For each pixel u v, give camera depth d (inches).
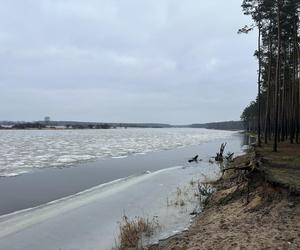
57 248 431.8
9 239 466.6
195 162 1353.3
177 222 505.4
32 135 5113.2
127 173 1106.7
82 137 4279.0
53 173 1103.6
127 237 434.0
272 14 1364.4
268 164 808.3
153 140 3555.6
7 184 907.4
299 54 1541.6
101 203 656.4
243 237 378.9
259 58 1546.5
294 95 1736.0
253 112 4261.8
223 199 560.4
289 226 388.8
